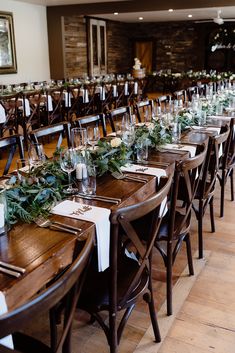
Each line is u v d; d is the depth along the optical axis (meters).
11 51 8.63
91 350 1.73
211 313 1.97
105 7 8.89
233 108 4.48
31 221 1.48
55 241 1.33
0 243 1.32
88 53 11.36
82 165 1.93
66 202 1.67
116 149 2.15
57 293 0.84
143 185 1.90
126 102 8.26
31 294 1.17
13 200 1.55
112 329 1.42
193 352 1.72
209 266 2.41
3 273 1.14
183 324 1.89
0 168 4.60
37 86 7.54
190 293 2.14
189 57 13.62
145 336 1.82
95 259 1.60
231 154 3.16
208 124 3.55
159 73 11.32
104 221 1.52
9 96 5.14
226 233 2.86
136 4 8.58
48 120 5.91
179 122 3.33
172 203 1.78
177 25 13.42
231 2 7.88
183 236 2.07
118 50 13.52
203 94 7.12
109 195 1.76
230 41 12.95
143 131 2.69
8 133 5.98
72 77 10.62
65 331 1.04
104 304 1.43
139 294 1.53
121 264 1.68
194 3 8.16
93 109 7.25
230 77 9.40
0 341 1.05
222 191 3.06
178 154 2.47
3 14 8.22
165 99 4.75
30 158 2.06
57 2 8.85
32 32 9.29
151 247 1.51
